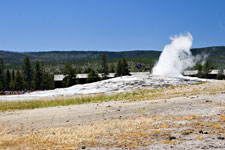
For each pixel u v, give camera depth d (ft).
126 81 117.70
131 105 58.70
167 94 77.82
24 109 69.87
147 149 25.23
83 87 119.14
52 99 89.61
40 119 50.75
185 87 91.97
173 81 114.62
